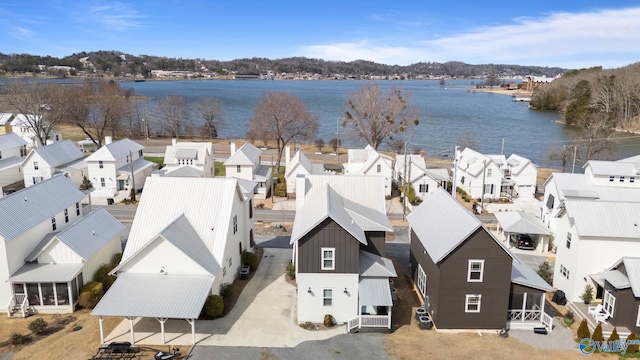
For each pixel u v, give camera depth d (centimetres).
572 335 2775
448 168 7831
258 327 2814
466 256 2716
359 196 3631
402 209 5622
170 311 2547
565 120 13538
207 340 2647
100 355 2456
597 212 3231
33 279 2883
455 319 2791
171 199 3312
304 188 3647
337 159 8731
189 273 2906
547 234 4225
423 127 13188
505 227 4309
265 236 4569
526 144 10506
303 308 2906
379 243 3238
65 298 2952
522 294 2842
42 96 9556
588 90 12950
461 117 15550
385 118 8650
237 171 6031
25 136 8444
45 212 3312
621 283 2841
